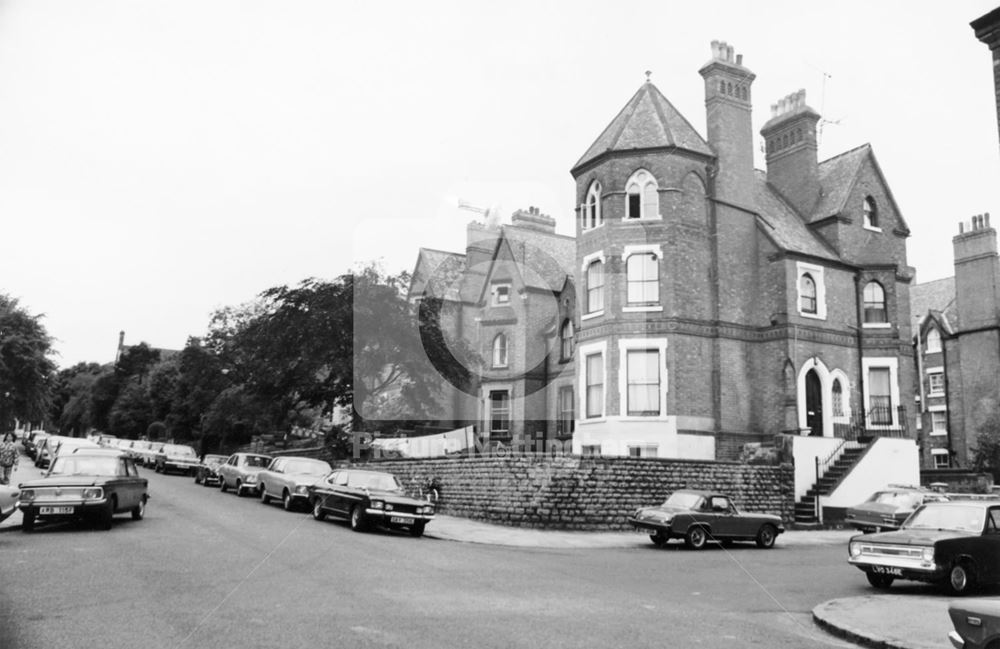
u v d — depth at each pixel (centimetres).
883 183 3272
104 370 7381
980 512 1291
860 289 3072
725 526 1880
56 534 1478
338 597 909
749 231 2878
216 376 4703
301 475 2386
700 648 745
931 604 1073
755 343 2823
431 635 731
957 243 4378
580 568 1359
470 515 2241
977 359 4219
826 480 2492
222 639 682
